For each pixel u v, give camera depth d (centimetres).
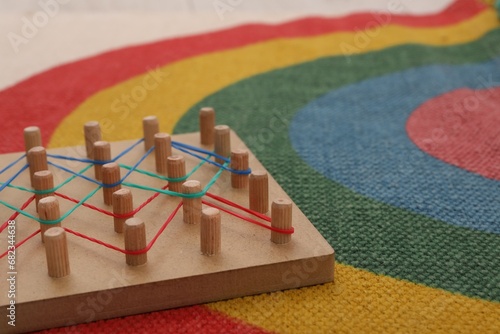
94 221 31
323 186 37
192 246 29
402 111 47
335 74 54
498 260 31
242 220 31
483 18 71
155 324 27
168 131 43
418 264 31
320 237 30
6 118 45
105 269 28
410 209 35
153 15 75
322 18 72
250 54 59
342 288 29
